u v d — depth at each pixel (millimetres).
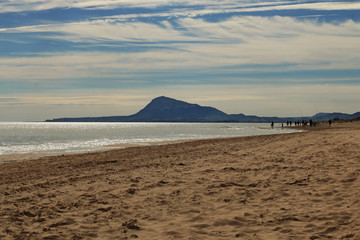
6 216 7891
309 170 12523
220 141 34031
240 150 21703
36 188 11352
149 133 73688
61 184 11953
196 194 9727
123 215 7969
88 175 13805
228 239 6258
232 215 7691
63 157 22391
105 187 11117
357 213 7191
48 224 7297
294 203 8414
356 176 10727
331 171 12008
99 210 8438
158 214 7992
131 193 10164
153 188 10773
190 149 24812
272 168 13484
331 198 8602
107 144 37406
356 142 20891
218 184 10836
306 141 25469
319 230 6484
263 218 7414
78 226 7176
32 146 35750
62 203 9031
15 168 17172
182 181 11633
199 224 7133
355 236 5898
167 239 6301
